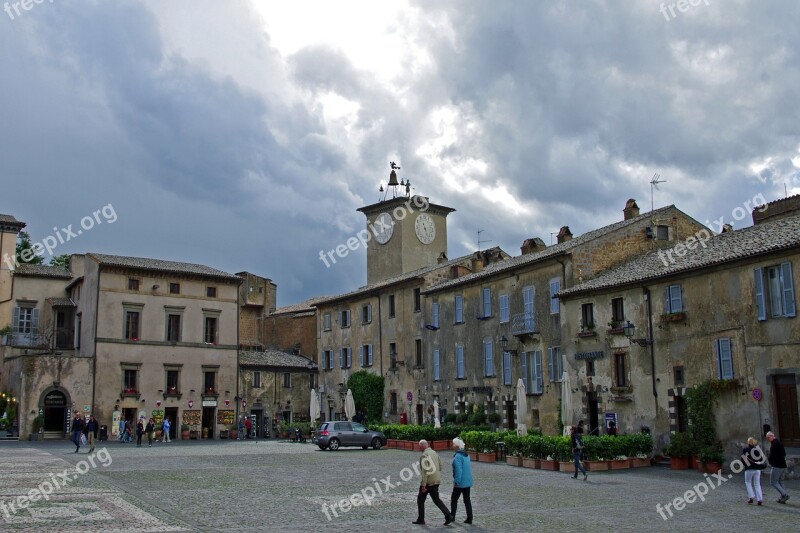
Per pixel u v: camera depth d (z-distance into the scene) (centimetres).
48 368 5744
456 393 5409
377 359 6456
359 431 4738
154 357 6275
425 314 5875
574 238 5050
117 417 5972
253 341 7881
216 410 6550
